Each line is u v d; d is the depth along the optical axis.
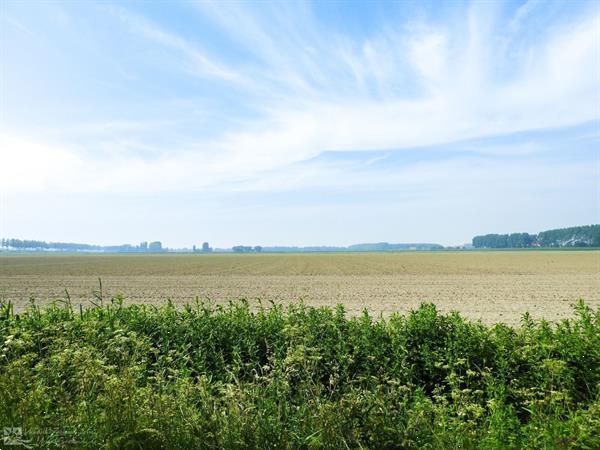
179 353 5.68
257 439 3.80
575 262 75.62
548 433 3.90
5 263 88.31
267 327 6.41
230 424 3.91
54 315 6.96
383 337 6.00
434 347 5.85
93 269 65.00
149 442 3.79
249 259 113.50
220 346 6.09
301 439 3.81
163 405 4.05
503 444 3.90
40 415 4.10
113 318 6.71
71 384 4.74
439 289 30.86
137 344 5.63
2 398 4.18
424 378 5.54
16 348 5.56
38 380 4.77
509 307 20.33
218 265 78.75
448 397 5.17
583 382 5.14
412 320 6.27
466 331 5.96
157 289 32.25
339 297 25.58
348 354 5.62
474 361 5.55
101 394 4.39
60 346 5.59
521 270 55.41
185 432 3.87
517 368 5.34
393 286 33.88
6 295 27.89
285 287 33.59
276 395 4.57
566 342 5.52
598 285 33.50
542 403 4.59
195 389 4.58
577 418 4.04
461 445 3.89
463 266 66.81
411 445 3.86
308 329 6.15
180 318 6.90
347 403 4.20
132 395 4.18
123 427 3.84
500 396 4.75
